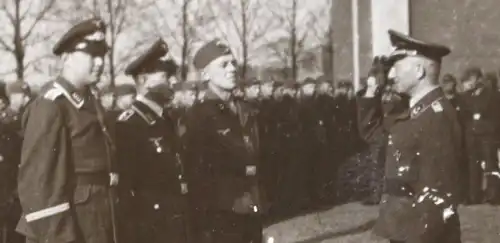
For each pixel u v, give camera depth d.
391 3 7.64
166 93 3.77
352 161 6.41
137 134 3.58
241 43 7.91
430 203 3.14
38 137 3.06
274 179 6.23
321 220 5.61
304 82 6.73
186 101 4.54
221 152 3.72
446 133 3.15
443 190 3.15
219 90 3.75
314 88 6.70
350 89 7.00
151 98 3.70
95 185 3.21
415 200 3.18
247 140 3.79
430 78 3.28
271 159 6.29
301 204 6.30
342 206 6.12
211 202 3.71
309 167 6.45
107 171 3.28
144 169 3.58
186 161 3.73
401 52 3.35
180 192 3.68
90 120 3.24
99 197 3.22
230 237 3.72
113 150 3.39
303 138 6.48
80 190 3.16
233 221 3.72
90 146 3.22
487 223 5.46
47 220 3.03
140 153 3.59
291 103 6.51
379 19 7.68
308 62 7.99
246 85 6.44
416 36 7.68
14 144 4.70
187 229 3.68
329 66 7.93
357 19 7.81
